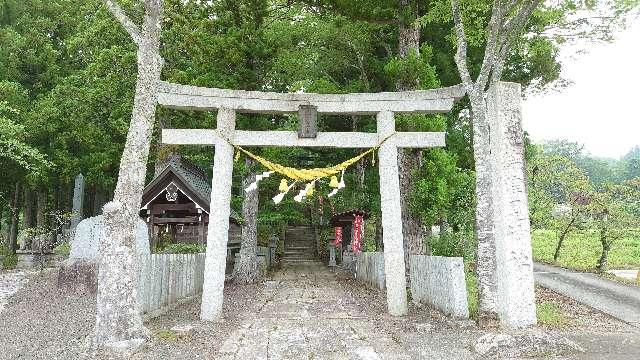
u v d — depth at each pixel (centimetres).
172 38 1939
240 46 1623
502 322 814
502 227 820
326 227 3425
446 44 1580
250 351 704
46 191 2675
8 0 2472
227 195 1031
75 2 2755
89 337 723
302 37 1886
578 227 2081
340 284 1758
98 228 1355
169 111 2011
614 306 1128
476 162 884
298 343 757
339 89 1612
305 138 1074
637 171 7769
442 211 1328
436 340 768
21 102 2339
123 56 1959
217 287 982
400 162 1412
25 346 723
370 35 1692
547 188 2217
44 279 1579
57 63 2748
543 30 1104
